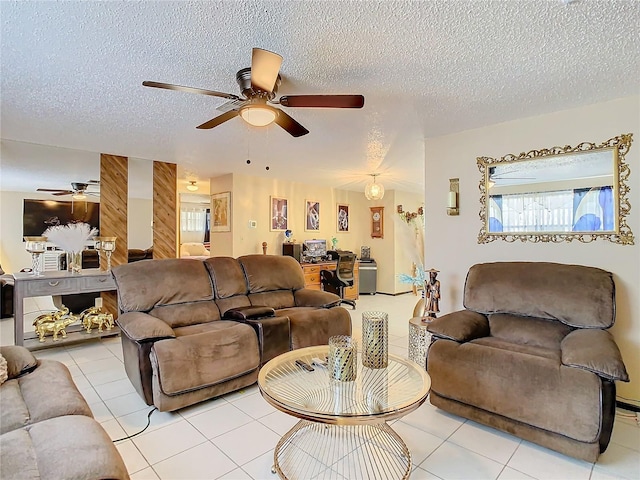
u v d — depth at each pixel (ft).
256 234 19.54
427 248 11.80
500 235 10.31
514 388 6.72
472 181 10.85
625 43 6.01
